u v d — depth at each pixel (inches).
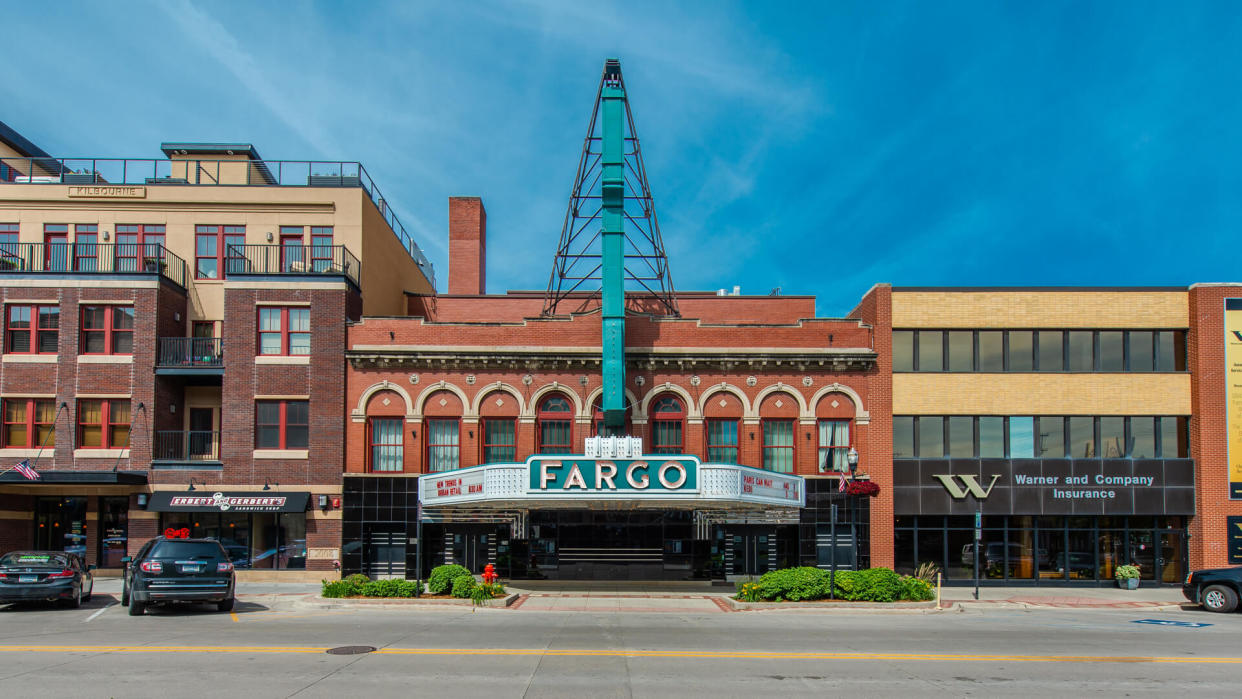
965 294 1186.0
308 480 1130.0
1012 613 874.8
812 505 1135.0
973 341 1186.6
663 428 1173.1
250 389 1141.7
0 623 689.6
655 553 1126.4
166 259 1239.5
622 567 1123.9
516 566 1127.6
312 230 1263.5
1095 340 1190.3
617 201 1160.2
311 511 1125.1
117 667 483.8
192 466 1129.4
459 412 1156.5
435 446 1156.5
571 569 1124.5
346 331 1159.6
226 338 1148.5
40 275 1144.8
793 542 1146.7
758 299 1382.9
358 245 1259.2
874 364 1168.8
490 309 1408.7
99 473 1071.0
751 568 1133.7
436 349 1147.9
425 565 1129.4
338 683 442.9
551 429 1168.2
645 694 427.8
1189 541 1155.9
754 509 1091.9
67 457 1122.7
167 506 1111.6
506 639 610.5
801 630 686.5
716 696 425.4
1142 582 1154.0
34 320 1145.4
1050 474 1157.1
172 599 738.2
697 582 1116.5
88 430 1136.8
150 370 1137.4
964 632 688.4
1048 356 1184.8
